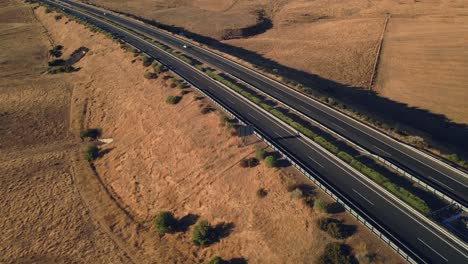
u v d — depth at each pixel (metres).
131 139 67.00
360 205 40.16
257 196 43.38
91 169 63.09
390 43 113.38
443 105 78.44
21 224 50.41
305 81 90.38
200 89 72.12
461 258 33.06
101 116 78.69
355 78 93.62
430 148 53.38
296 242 37.22
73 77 97.62
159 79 79.62
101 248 45.25
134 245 45.22
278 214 40.62
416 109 77.56
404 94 84.56
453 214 38.44
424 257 33.22
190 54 98.44
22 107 83.62
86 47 111.88
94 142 72.19
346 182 44.28
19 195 56.28
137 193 54.47
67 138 74.25
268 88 76.81
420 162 49.47
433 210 39.12
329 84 90.50
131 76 86.06
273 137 55.59
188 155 55.41
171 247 43.62
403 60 101.50
